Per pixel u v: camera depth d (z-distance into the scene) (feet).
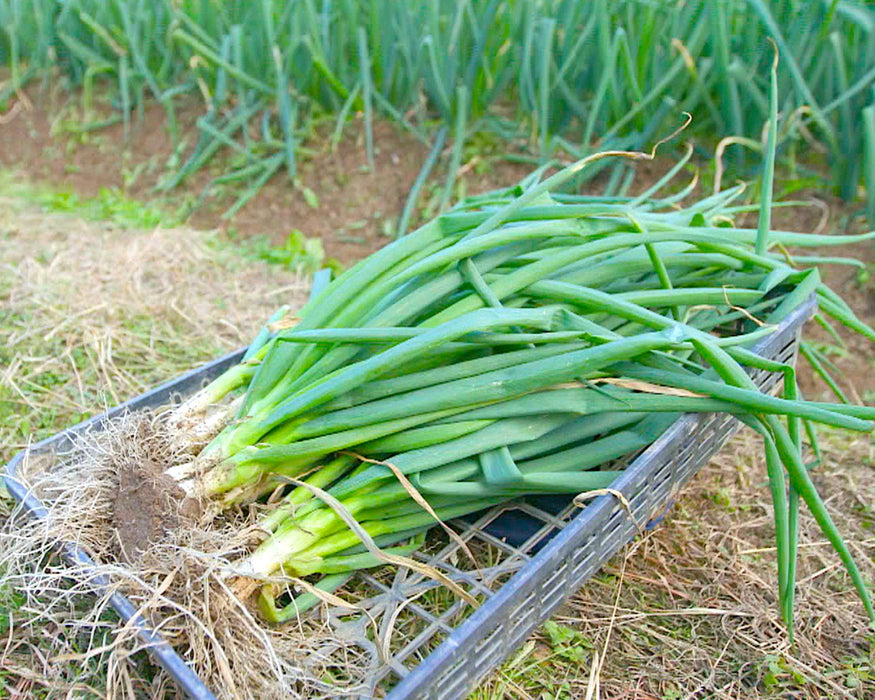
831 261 5.41
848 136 7.76
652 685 4.40
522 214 4.52
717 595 4.93
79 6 10.28
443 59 9.07
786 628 4.75
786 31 7.79
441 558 4.41
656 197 8.37
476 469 4.26
